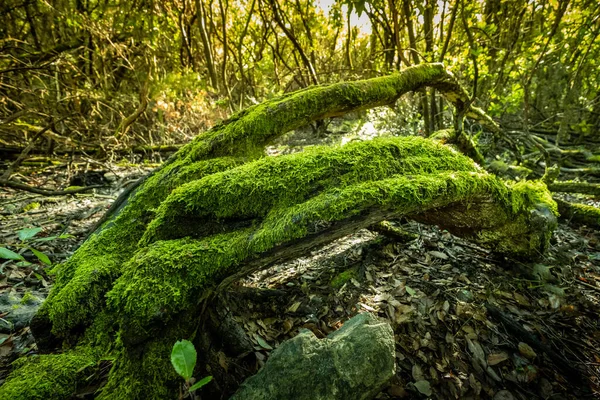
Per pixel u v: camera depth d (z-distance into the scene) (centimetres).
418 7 550
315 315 219
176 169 215
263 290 226
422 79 303
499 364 196
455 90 358
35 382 130
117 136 602
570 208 371
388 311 223
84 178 488
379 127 790
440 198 175
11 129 510
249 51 1041
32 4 586
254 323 202
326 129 909
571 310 233
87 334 155
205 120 768
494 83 609
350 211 157
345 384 137
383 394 169
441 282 257
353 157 179
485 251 300
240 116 247
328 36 1127
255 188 163
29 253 271
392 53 783
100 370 144
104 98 588
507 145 652
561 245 325
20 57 564
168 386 135
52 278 247
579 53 599
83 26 573
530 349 203
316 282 251
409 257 289
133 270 142
